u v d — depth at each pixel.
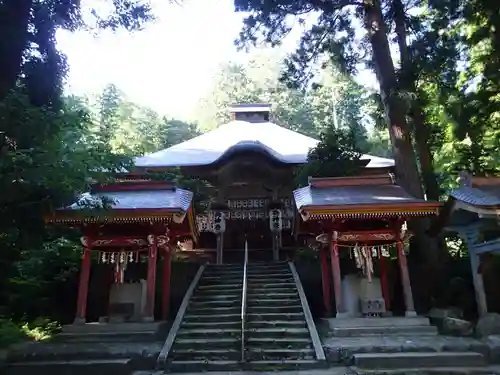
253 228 22.33
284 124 42.81
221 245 20.08
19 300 12.95
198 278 13.64
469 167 16.02
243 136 26.14
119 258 11.84
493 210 10.06
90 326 10.65
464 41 14.60
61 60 10.54
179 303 13.95
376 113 17.70
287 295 12.17
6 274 10.37
